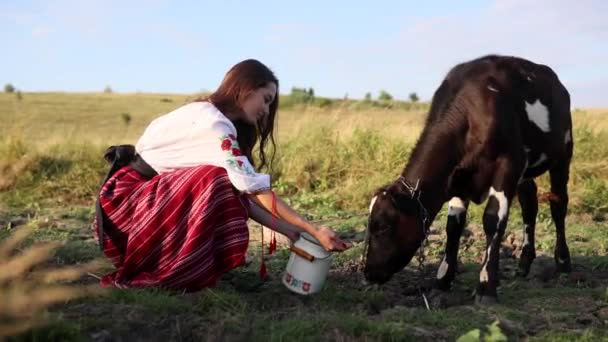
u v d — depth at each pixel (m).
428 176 4.92
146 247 4.48
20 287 3.68
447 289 5.32
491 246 4.93
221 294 4.40
